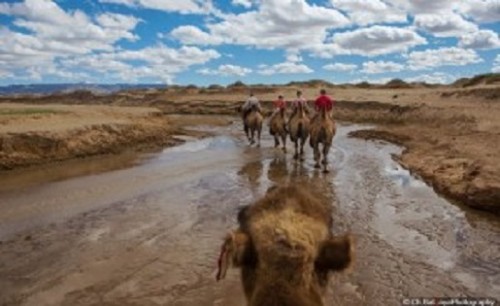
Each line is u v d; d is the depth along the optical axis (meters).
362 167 20.52
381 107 45.00
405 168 20.30
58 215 13.47
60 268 9.97
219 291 8.91
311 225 3.05
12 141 20.34
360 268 9.84
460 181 15.98
